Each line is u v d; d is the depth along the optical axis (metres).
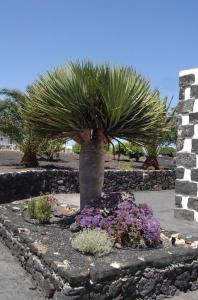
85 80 6.29
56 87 6.47
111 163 22.17
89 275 4.48
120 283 4.69
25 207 8.17
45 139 7.55
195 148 8.88
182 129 9.13
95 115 6.46
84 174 6.84
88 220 5.95
